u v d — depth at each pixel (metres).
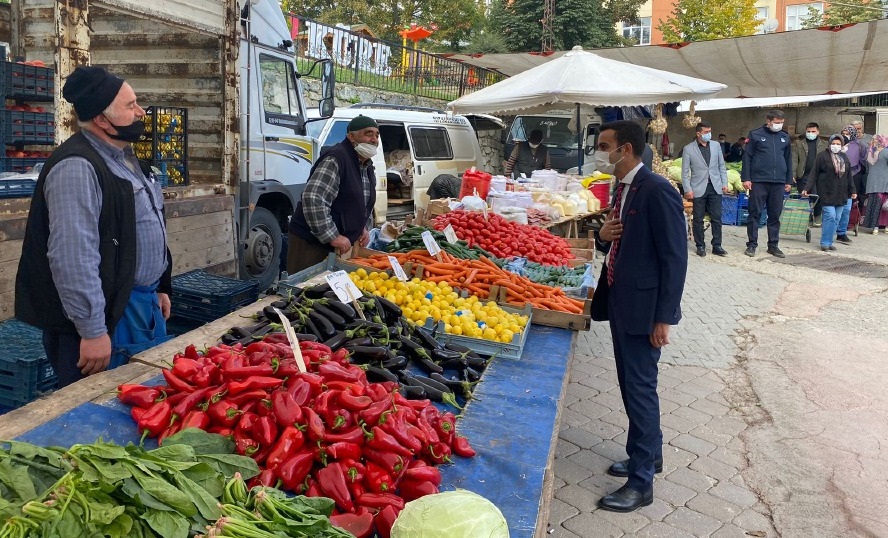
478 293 5.02
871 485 4.46
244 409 2.41
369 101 19.23
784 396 5.94
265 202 8.24
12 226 4.31
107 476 1.76
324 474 2.24
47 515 1.65
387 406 2.41
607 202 11.59
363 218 5.64
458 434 2.80
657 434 4.05
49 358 3.28
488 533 1.98
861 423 5.41
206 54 6.98
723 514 4.10
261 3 7.72
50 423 2.48
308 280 4.75
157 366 3.13
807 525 4.00
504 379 3.54
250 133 7.49
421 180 12.30
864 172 15.68
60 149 3.04
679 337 7.60
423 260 5.46
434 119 13.10
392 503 2.21
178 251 5.98
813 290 9.93
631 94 9.41
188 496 1.78
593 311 4.40
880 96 22.95
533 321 4.71
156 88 7.23
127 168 3.29
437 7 36.22
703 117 24.97
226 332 3.54
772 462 4.76
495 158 19.58
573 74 9.84
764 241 14.34
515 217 8.04
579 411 5.50
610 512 4.04
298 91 8.59
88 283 2.96
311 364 2.69
